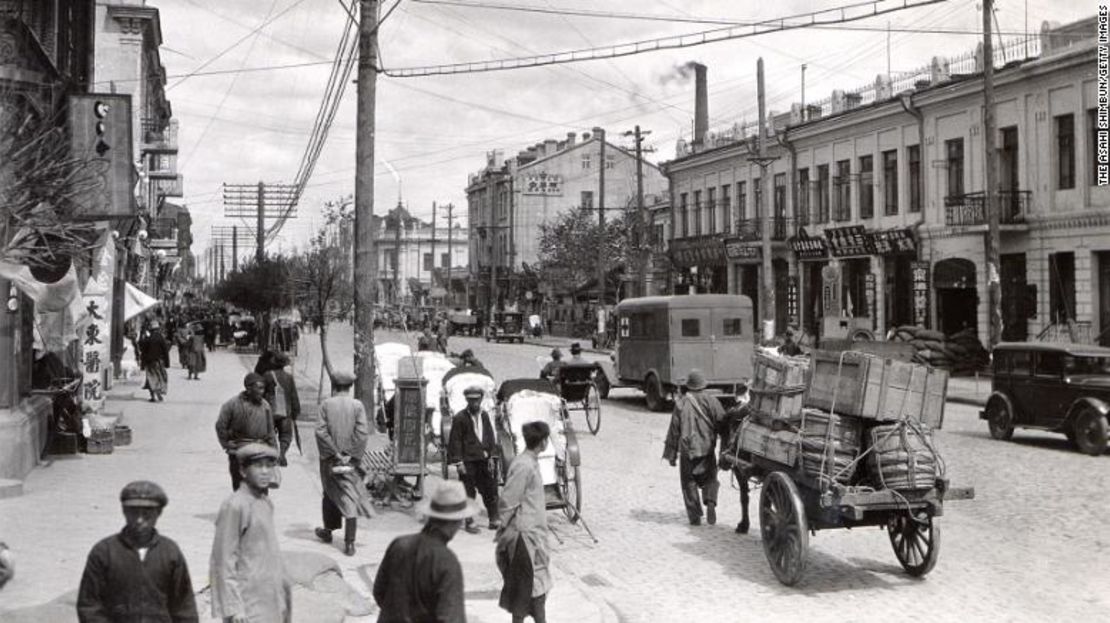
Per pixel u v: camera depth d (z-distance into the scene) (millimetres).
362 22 16688
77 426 16422
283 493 13523
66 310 16797
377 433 20000
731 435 11984
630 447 18891
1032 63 30688
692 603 8852
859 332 35875
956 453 17328
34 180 11242
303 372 36531
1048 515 12102
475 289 98062
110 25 37938
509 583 7520
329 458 10188
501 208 93188
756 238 44562
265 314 46188
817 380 9836
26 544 9641
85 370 20281
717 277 50938
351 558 9930
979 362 32500
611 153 89250
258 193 50250
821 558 10508
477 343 65500
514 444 11633
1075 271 29734
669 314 24578
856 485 9281
